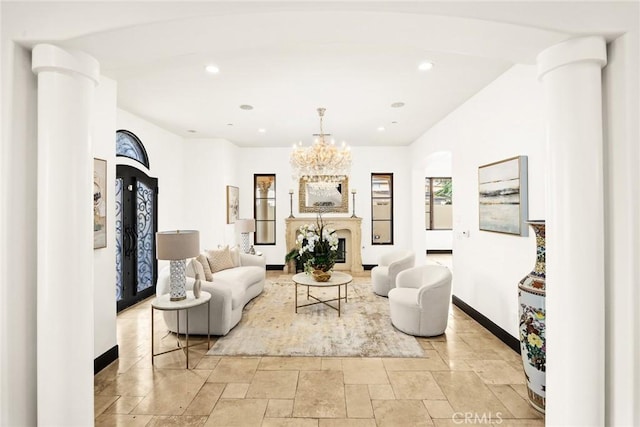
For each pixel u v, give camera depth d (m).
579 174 1.67
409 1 1.62
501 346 3.25
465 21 1.66
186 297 3.12
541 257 2.24
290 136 6.21
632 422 1.60
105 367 2.85
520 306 2.33
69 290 1.69
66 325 1.68
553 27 1.63
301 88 3.66
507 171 3.17
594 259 1.65
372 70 3.19
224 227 6.43
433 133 5.40
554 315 1.75
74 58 1.73
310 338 3.46
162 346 3.28
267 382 2.60
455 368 2.81
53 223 1.66
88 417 1.75
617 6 1.62
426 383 2.57
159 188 5.48
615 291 1.67
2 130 1.64
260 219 7.44
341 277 4.52
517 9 1.63
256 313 4.30
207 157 6.40
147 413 2.21
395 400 2.35
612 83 1.69
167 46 1.89
